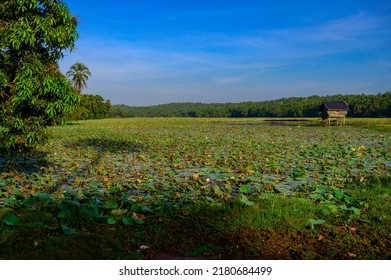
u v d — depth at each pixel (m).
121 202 6.71
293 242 5.06
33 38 8.27
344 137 25.30
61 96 8.69
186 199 7.34
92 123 55.38
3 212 6.00
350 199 7.00
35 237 5.00
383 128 35.91
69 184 8.97
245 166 11.88
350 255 4.66
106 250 4.70
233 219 5.92
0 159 12.84
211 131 33.47
